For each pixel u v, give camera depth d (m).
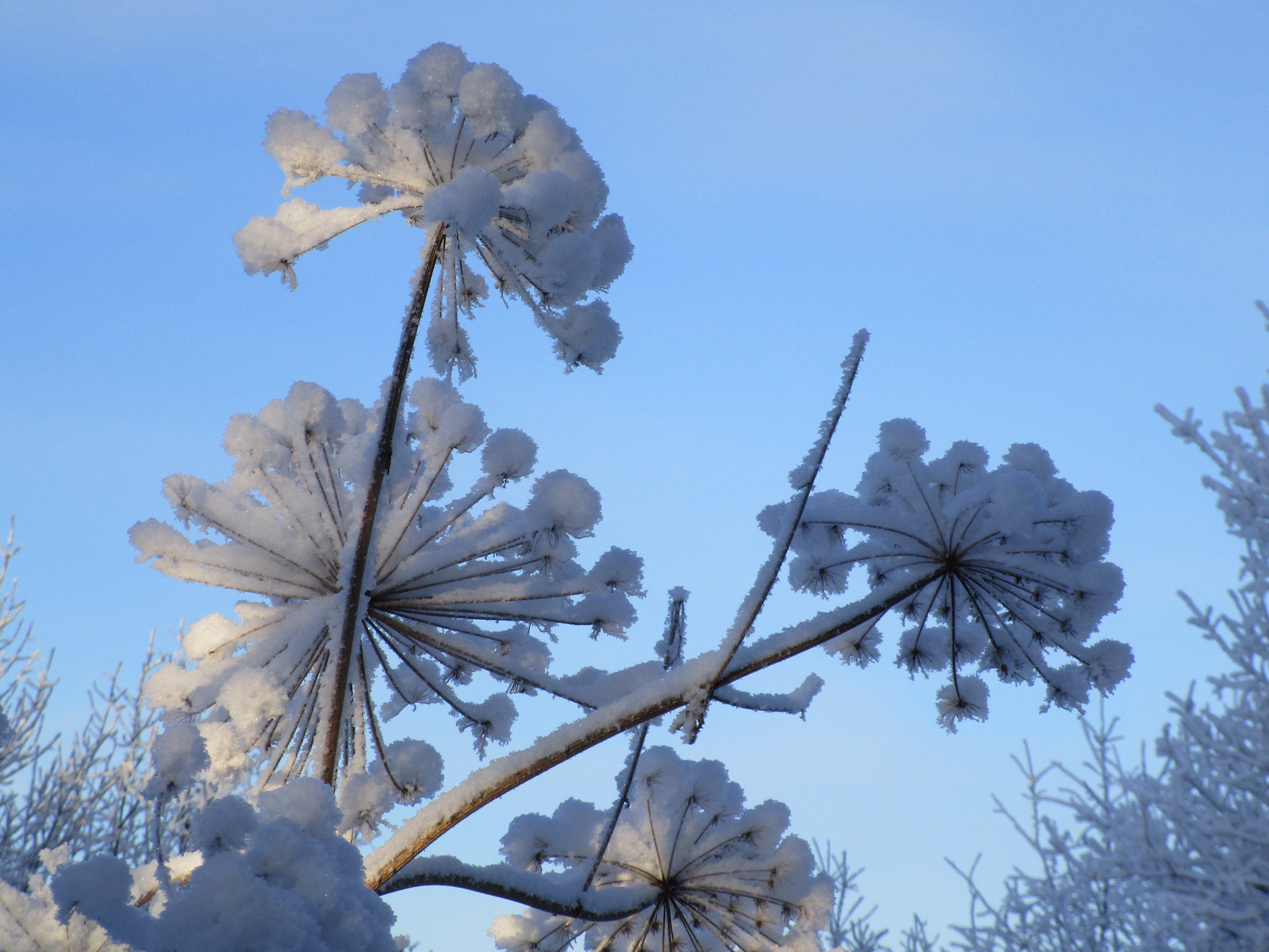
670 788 5.44
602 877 5.40
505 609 5.24
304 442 5.08
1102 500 5.25
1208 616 7.88
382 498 5.13
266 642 5.01
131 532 5.01
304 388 5.06
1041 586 5.32
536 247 4.91
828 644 5.80
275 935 2.82
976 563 5.17
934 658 5.83
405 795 5.29
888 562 5.54
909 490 5.15
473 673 5.94
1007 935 9.40
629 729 4.49
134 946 2.86
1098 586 5.18
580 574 5.44
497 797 4.46
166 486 5.02
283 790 3.25
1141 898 8.59
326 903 2.99
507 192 4.69
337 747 4.80
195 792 11.22
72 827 12.50
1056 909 9.17
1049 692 5.57
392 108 4.57
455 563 5.20
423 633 5.27
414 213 4.98
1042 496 5.18
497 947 5.80
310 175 4.67
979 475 5.34
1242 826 7.64
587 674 5.35
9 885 2.87
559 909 4.79
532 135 4.88
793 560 5.47
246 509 5.32
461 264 5.05
